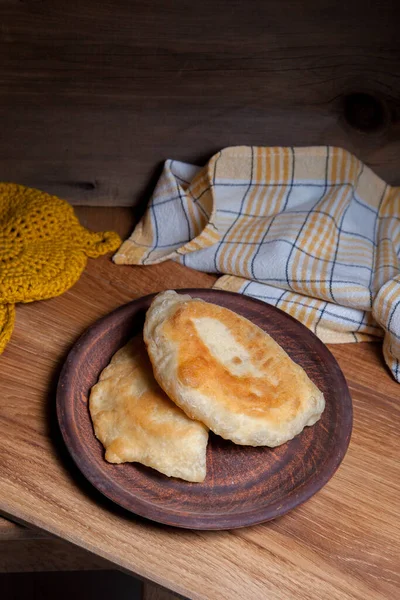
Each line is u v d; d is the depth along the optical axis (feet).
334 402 2.47
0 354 2.61
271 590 2.17
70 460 2.37
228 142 3.11
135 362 2.45
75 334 2.71
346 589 2.19
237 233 2.96
